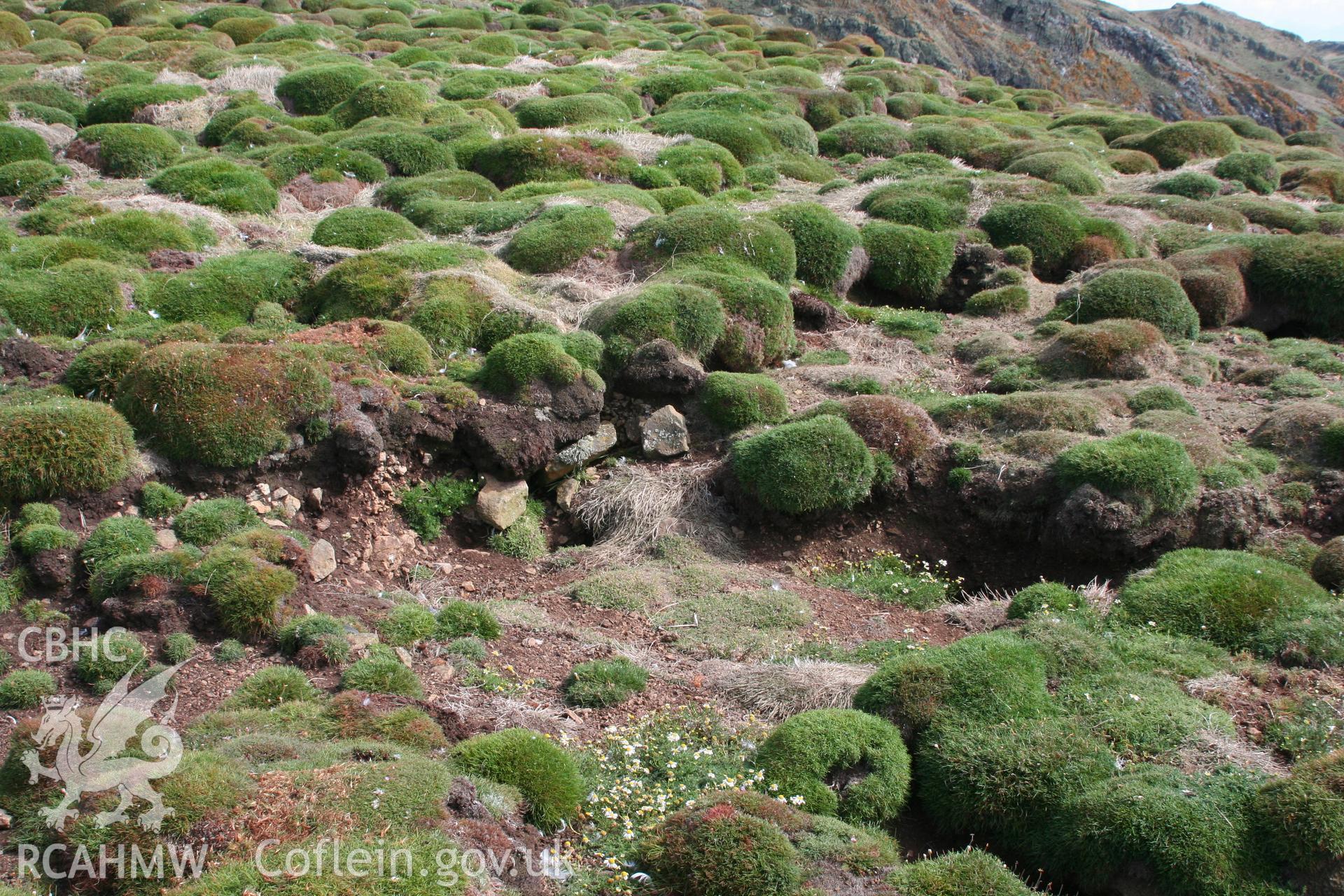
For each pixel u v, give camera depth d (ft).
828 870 18.17
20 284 35.35
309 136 57.72
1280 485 31.78
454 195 49.85
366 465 30.07
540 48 95.45
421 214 47.11
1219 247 48.01
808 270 46.26
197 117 61.41
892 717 22.86
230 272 39.09
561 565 31.09
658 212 48.26
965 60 203.51
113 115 61.41
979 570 31.94
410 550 30.35
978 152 67.56
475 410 32.50
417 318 36.58
